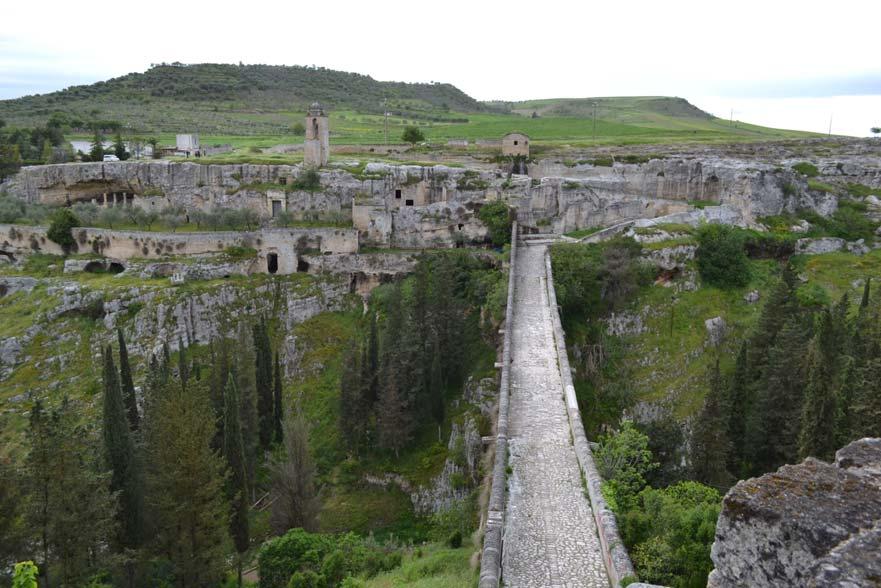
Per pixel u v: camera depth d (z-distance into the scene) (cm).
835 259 8594
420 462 6838
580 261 7562
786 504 1559
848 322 6612
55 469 3862
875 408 4209
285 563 4491
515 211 9381
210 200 10344
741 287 8031
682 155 10769
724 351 7281
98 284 8569
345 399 7169
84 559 3972
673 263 8025
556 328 5516
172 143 15050
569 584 2591
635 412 6750
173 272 8869
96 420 6888
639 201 9712
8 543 3775
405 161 10662
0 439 5969
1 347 7956
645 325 7556
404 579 3691
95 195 10906
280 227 9356
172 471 4284
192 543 4356
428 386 7225
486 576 2473
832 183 10194
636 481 3481
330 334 8662
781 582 1505
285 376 8262
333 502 6662
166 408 4444
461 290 8406
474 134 15775
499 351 5978
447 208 9531
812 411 4456
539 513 3106
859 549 1409
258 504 6375
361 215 9519
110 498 4131
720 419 5034
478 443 6138
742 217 9138
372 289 9038
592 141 12688
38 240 9681
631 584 2130
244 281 8819
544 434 3919
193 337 8281
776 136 16225
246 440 6469
